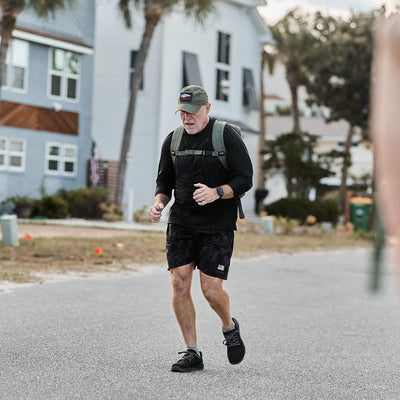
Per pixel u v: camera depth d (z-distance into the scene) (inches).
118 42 1724.9
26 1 1256.2
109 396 252.4
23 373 284.2
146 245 915.4
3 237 821.9
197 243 290.4
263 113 2197.3
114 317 423.5
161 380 278.8
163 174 299.6
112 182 1643.7
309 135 1920.5
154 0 1443.2
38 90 1547.7
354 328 415.2
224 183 287.0
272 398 257.1
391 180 43.4
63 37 1593.3
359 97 1968.5
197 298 526.9
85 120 1643.7
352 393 268.2
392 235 45.1
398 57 42.8
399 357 337.1
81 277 619.8
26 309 441.7
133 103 1492.4
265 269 759.7
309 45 2169.0
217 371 297.4
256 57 1925.4
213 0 1466.5
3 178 1483.8
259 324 419.2
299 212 1738.4
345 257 970.7
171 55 1664.6
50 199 1476.4
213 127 286.2
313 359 327.0
